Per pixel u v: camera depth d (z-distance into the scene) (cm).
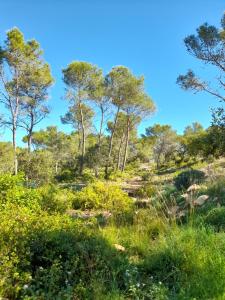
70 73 4256
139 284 433
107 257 505
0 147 3819
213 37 2583
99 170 5322
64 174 3959
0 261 435
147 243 604
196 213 739
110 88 4662
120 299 400
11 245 475
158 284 439
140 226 702
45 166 2698
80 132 6272
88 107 5275
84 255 490
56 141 5988
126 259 513
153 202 958
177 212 786
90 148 5022
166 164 5412
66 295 397
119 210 1144
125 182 3403
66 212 1176
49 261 486
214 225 633
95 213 1279
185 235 541
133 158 7219
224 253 479
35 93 3503
